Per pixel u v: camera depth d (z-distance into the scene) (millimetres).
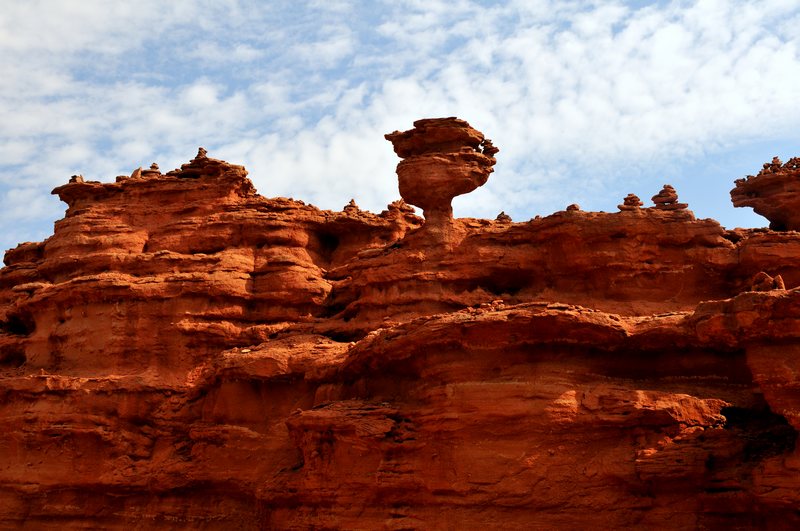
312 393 38781
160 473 41031
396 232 49500
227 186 49250
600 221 38375
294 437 35125
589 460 30203
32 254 53562
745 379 31125
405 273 40906
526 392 30859
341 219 48844
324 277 46844
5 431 44438
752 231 39188
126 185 50375
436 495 31141
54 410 43406
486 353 32000
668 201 39344
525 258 39812
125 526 41375
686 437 29844
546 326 31438
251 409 40062
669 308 37281
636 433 30141
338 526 32531
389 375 34812
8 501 43312
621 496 29719
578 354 31781
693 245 38000
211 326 44156
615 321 31531
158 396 43094
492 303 37938
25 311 47969
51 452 43094
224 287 44812
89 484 42125
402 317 40094
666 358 31672
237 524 39219
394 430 32438
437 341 32375
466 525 30469
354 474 32719
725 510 28719
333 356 38344
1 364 48438
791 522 27297
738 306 29234
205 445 40562
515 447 30578
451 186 41094
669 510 29328
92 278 45312
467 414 31078
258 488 36250
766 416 30328
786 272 37031
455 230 41281
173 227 48250
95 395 43094
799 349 28234
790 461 27484
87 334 45000
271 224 47594
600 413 30391
